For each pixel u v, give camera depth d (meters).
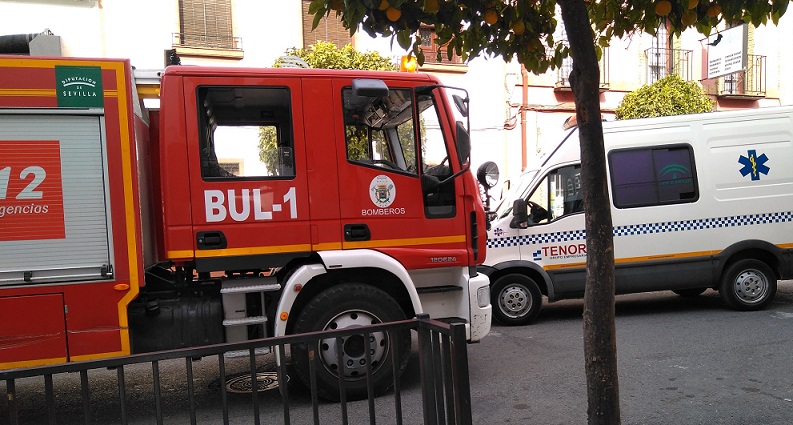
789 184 7.59
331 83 4.60
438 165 4.90
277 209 4.45
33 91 3.92
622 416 4.20
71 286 4.00
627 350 5.95
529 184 7.55
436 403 2.61
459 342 2.43
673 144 7.53
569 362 5.65
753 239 7.51
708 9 2.98
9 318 3.89
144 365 6.19
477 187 4.99
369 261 4.50
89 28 10.62
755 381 4.86
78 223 4.01
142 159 4.43
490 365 5.65
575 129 7.73
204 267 4.34
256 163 4.52
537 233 7.40
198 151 4.32
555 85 15.01
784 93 18.00
